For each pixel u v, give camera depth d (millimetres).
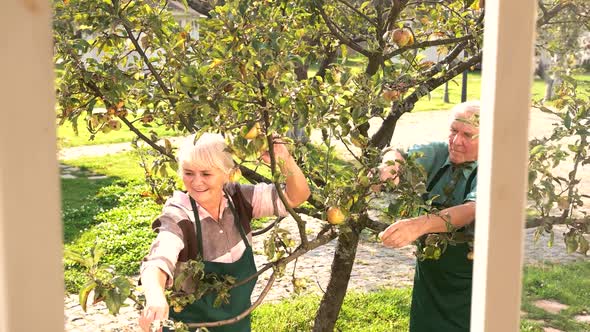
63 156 12617
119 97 3135
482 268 777
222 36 2908
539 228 1184
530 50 722
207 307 2557
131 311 6031
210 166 2463
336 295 3898
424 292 3277
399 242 2559
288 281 6684
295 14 3756
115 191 9984
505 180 747
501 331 784
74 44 3053
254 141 2236
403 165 2645
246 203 2672
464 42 3729
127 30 3182
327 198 2707
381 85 2814
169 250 2389
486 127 754
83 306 2096
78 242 7602
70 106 3178
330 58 4141
